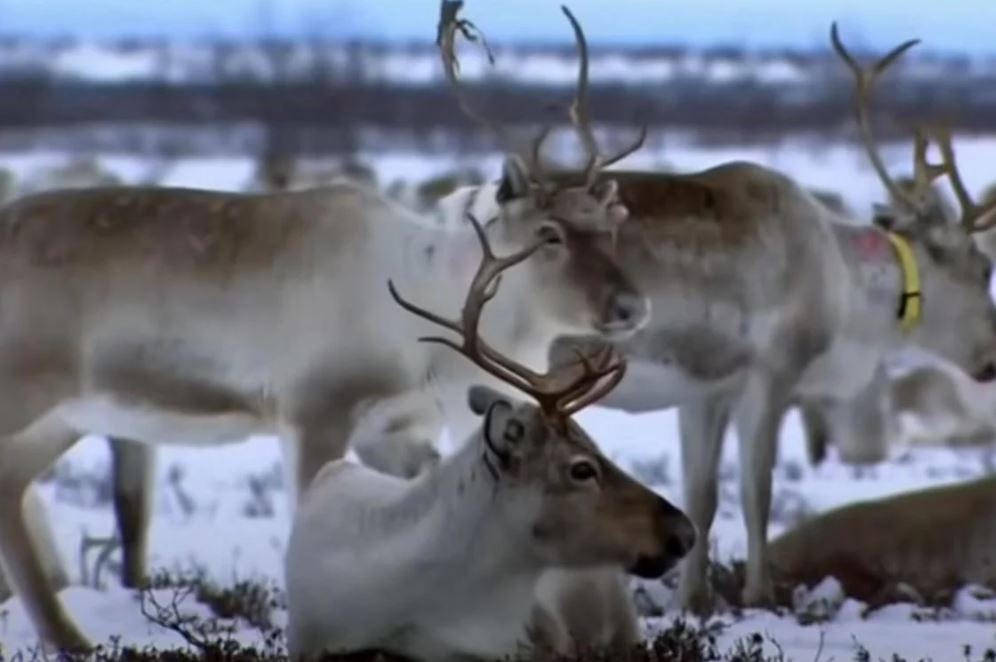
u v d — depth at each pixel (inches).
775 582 1146.0
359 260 1021.8
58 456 1037.8
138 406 1029.8
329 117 4446.4
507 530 779.4
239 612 1040.2
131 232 1026.7
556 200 1014.4
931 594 1138.7
